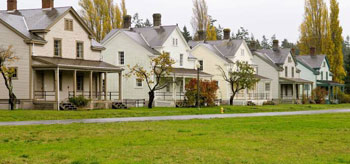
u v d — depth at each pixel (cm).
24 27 4309
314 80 8219
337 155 1659
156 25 5841
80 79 4628
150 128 2430
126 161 1501
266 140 1995
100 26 6875
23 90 4125
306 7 9288
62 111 3706
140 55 5331
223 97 6406
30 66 4094
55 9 4566
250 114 3903
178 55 5800
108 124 2625
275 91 7344
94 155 1599
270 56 7712
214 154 1642
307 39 9281
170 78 5291
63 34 4466
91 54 4809
